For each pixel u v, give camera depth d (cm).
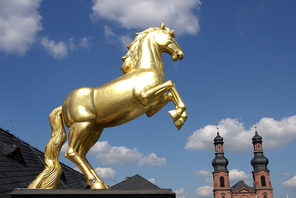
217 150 9994
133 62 461
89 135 415
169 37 477
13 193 331
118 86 405
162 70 462
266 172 9350
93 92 404
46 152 391
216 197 9225
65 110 399
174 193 349
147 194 346
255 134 10081
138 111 413
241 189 9738
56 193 336
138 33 486
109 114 401
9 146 1351
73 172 2650
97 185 369
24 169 1287
